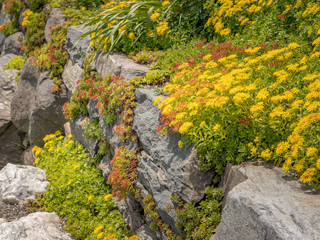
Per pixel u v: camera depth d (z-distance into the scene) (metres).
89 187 5.19
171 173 3.38
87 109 5.96
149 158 3.92
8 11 11.70
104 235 4.40
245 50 3.73
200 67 3.87
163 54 5.17
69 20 7.90
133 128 4.33
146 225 4.16
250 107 3.01
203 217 3.02
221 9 5.07
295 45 3.35
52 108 7.11
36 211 5.36
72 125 6.50
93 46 6.23
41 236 4.46
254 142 2.97
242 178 2.73
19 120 8.00
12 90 8.84
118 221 4.56
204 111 3.20
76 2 8.53
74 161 5.86
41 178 5.95
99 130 5.43
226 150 3.07
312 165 2.46
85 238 4.56
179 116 3.13
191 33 5.59
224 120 3.10
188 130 3.22
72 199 5.08
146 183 3.94
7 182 5.77
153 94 4.17
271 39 4.50
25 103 7.88
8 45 11.36
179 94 3.40
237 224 2.36
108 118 4.89
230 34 5.10
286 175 2.62
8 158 8.38
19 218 5.21
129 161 4.26
